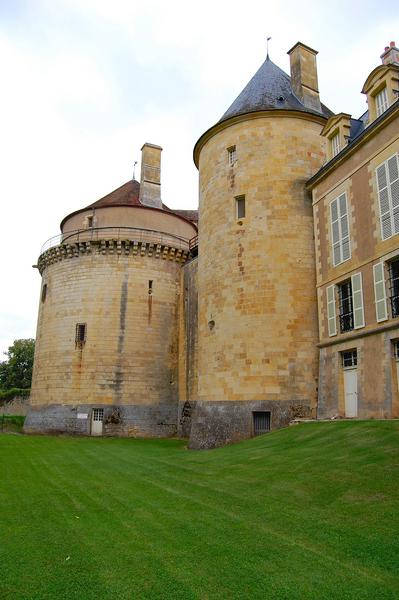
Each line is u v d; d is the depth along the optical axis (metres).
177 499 8.87
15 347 61.69
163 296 29.14
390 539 5.94
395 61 18.06
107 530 7.17
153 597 4.93
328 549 5.91
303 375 18.25
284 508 7.66
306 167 20.45
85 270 28.83
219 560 5.77
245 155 20.78
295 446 12.47
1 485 11.02
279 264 19.30
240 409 18.45
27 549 6.43
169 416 27.66
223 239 20.67
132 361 27.59
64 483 11.11
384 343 14.34
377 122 15.12
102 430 26.44
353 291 16.03
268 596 4.84
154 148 32.72
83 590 5.16
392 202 14.54
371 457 9.50
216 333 20.09
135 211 30.41
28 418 29.27
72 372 27.45
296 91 22.86
